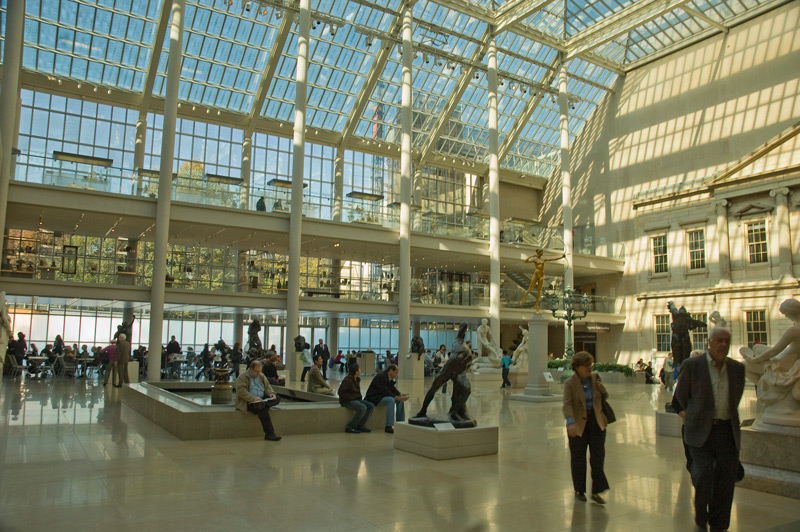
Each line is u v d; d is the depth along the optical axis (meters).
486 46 36.97
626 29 34.78
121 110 34.06
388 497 6.33
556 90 40.72
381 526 5.32
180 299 25.36
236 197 27.06
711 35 37.09
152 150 35.00
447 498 6.33
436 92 39.91
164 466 7.79
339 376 29.17
